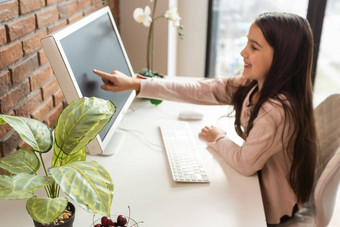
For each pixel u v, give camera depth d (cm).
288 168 131
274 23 122
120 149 136
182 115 163
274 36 122
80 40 119
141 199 109
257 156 121
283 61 124
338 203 227
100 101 87
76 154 91
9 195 71
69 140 82
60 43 104
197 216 103
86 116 84
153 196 111
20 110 125
